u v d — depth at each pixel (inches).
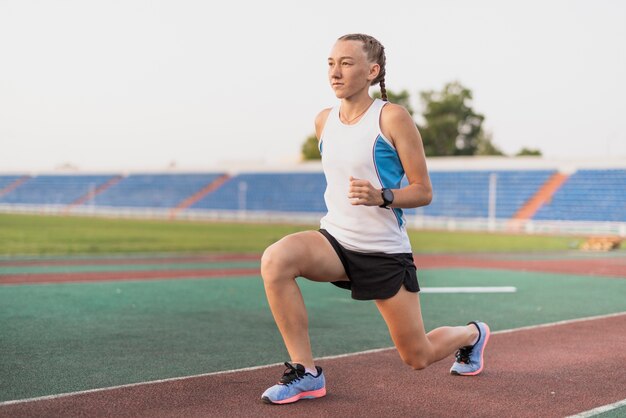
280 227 1373.0
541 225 1422.2
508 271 539.5
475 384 177.3
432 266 583.8
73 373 181.3
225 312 299.0
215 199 2012.8
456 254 748.6
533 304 347.3
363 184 139.0
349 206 151.4
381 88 155.2
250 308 312.0
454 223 1550.2
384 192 140.8
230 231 1170.0
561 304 348.8
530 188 1571.1
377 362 201.6
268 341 232.8
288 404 154.0
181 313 293.9
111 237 925.8
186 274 469.4
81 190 2320.4
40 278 422.3
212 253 690.2
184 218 1882.4
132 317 279.9
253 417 143.3
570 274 521.3
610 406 158.1
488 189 1619.1
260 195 1943.9
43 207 2228.1
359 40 148.2
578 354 219.8
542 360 209.8
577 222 1392.7
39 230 1062.4
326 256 151.9
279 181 1961.1
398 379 181.0
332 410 150.2
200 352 212.8
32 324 257.6
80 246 742.5
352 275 153.5
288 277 151.1
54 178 2452.0
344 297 353.7
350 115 152.4
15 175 2581.2
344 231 151.9
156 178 2230.6
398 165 151.9
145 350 214.1
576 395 167.9
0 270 474.0
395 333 157.5
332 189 153.9
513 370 195.0
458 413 150.2
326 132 154.6
